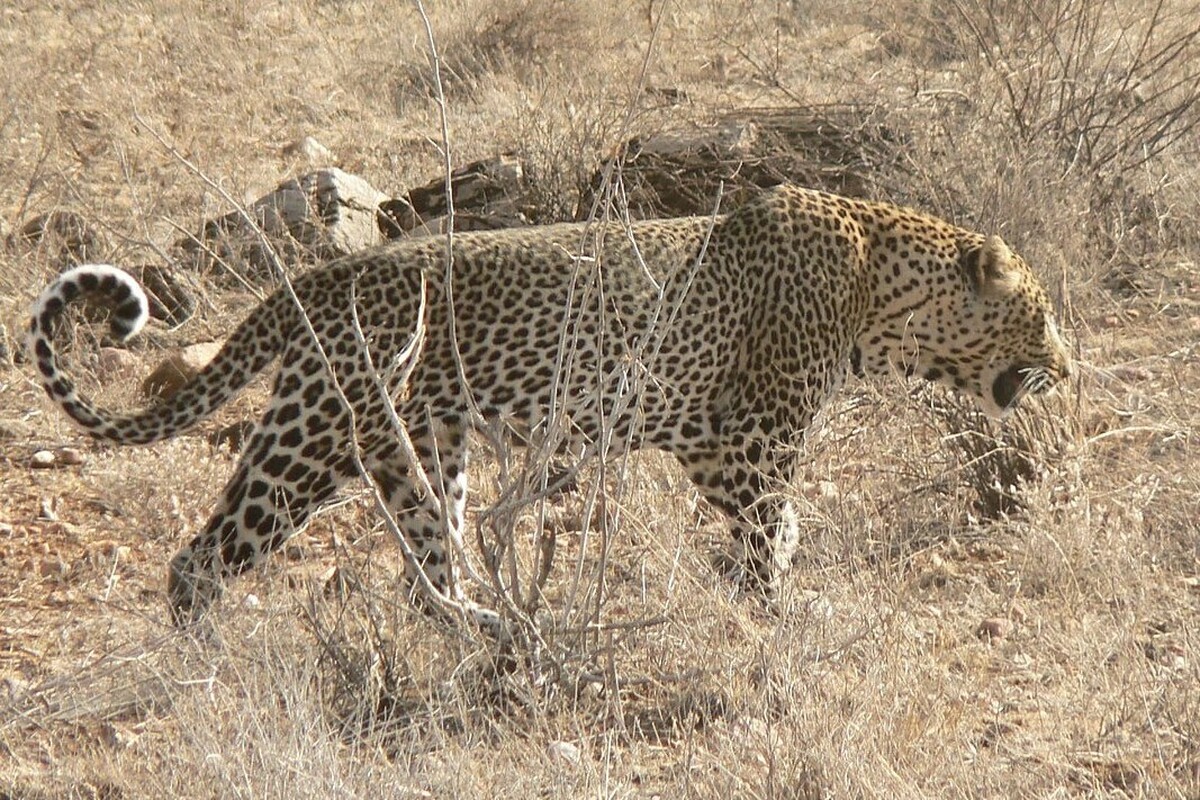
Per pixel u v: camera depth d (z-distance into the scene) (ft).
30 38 91.09
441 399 31.48
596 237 28.60
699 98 71.51
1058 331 39.86
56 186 60.44
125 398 45.37
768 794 24.75
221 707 26.86
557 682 28.78
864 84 58.39
